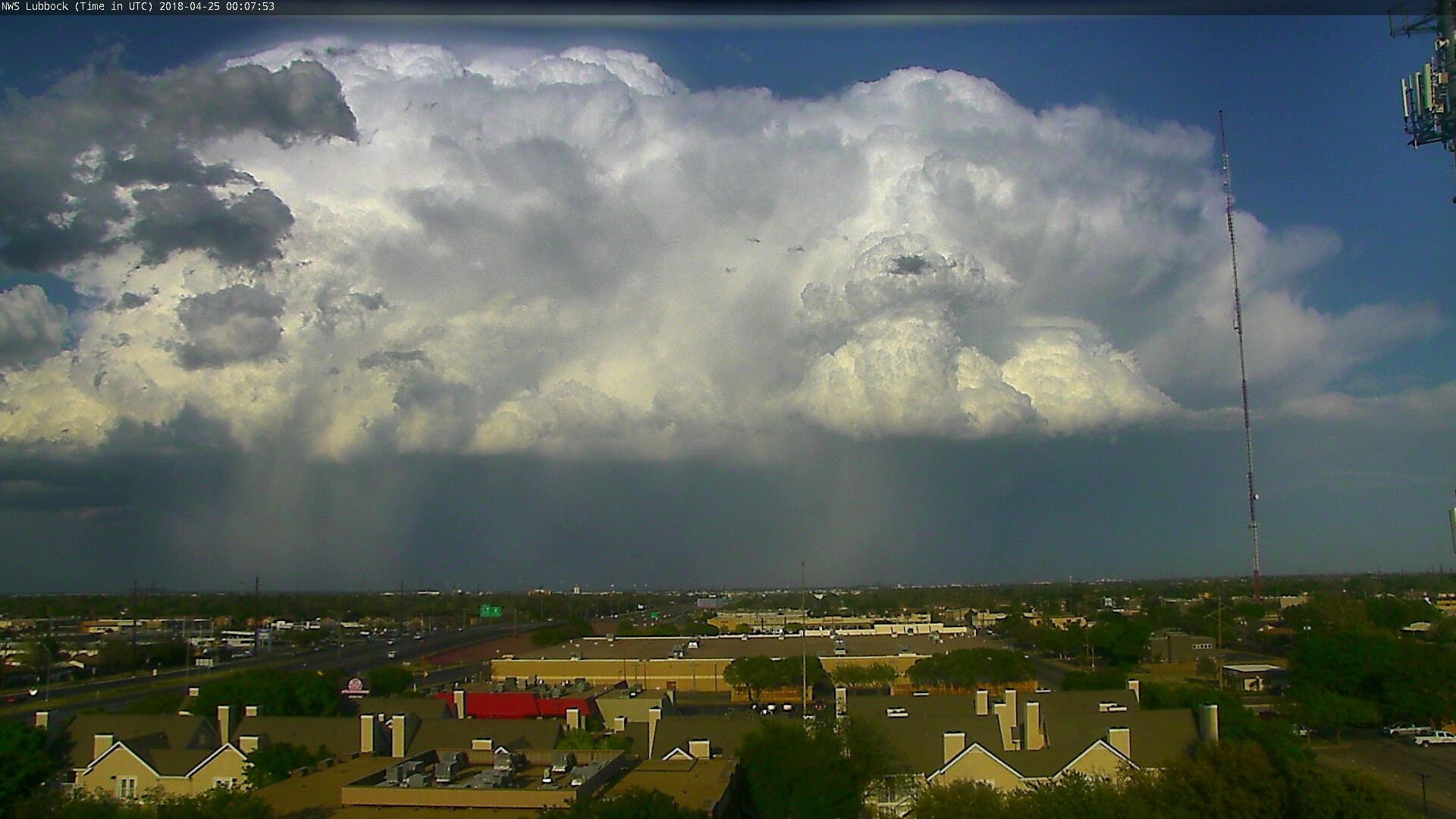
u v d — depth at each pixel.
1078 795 64.38
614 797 57.47
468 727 84.12
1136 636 187.88
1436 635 197.12
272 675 109.69
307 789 66.94
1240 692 146.25
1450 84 61.53
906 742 78.56
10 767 72.56
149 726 85.25
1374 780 63.84
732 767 73.06
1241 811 60.94
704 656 169.12
